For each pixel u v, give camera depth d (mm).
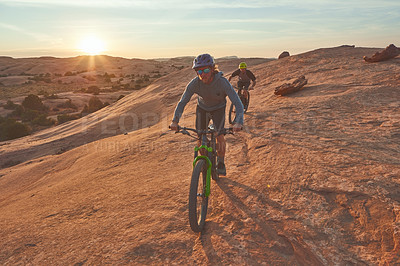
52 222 4125
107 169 6668
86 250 3170
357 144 4836
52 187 6910
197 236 3088
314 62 17281
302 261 2641
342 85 10078
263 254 2752
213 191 3951
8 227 4320
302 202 3393
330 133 5629
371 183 3480
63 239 3529
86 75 195125
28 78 171000
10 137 45094
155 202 3994
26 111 70062
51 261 3098
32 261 3176
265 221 3176
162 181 4809
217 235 3053
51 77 190625
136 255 2926
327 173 3887
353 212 3092
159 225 3363
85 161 8961
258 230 3059
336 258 2607
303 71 15461
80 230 3672
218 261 2713
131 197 4371
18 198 7000
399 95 7762
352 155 4363
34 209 5141
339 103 7801
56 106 84438
